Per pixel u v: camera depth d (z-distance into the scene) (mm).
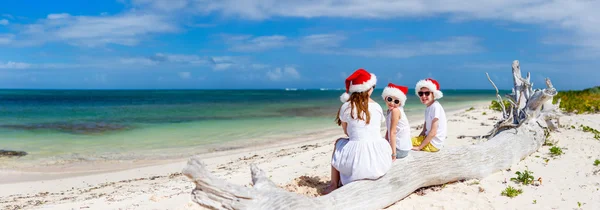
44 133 17484
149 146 14031
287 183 6684
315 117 24609
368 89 5359
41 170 10828
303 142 14203
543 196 5910
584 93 28609
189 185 7902
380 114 5516
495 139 7809
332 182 5887
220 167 9867
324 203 4832
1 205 7332
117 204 6430
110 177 10047
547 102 10312
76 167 11109
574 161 7617
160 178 9500
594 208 5414
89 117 25141
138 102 50625
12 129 18781
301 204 4590
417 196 5957
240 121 22141
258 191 4461
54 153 12938
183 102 50281
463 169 6543
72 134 17109
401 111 5820
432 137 6188
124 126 19906
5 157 12289
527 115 8773
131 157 12258
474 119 14570
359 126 5422
